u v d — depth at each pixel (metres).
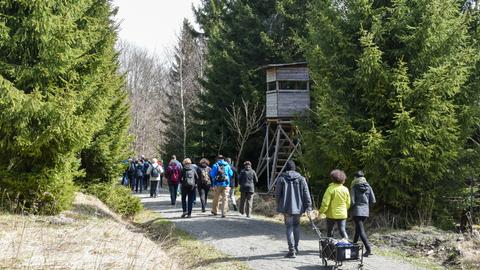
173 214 15.19
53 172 9.89
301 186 8.83
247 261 8.45
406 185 11.91
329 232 8.81
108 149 15.21
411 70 12.20
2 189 9.61
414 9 12.09
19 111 8.93
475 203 12.66
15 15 9.55
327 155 12.93
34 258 6.29
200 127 28.34
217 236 11.12
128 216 14.58
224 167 14.62
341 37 12.64
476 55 11.98
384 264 8.39
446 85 11.20
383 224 11.82
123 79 17.42
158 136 55.78
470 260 8.34
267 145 22.53
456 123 12.41
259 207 16.69
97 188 15.00
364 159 11.52
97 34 11.77
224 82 27.62
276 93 21.34
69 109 9.30
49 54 9.63
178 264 7.63
